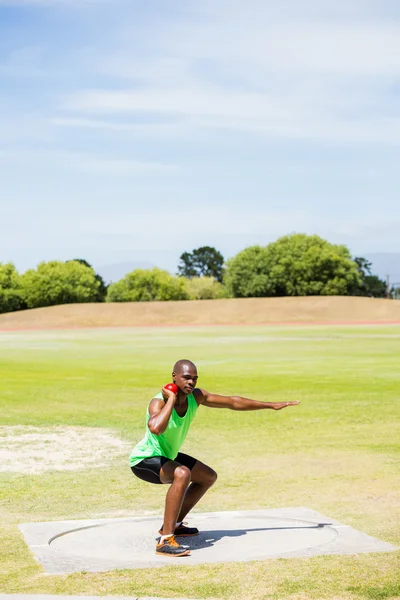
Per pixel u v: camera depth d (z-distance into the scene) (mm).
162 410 6402
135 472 6785
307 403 17016
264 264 107875
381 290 122750
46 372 25594
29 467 10484
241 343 42219
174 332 57469
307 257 105188
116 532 7016
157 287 112188
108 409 16531
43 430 13648
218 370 25672
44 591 5355
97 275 131250
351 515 7652
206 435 13016
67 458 11125
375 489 8883
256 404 6902
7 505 8344
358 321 73250
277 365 27516
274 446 11930
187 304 81500
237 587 5406
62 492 8992
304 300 81750
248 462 10695
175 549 6254
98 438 12820
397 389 19594
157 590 5363
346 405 16609
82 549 6473
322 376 23281
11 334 57469
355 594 5230
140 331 60312
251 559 6105
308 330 57344
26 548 6496
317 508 8000
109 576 5707
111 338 49656
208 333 54969
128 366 28062
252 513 7727
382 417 14828
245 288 108438
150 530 7078
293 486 9125
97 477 9859
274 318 75625
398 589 5320
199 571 5809
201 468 6914
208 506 8148
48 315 76938
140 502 8477
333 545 6469
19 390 20125
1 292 100812
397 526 7191
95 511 8055
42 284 103688
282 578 5590
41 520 7645
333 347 37750
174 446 6727
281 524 7297
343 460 10727
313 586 5398
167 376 24109
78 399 18250
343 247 107812
